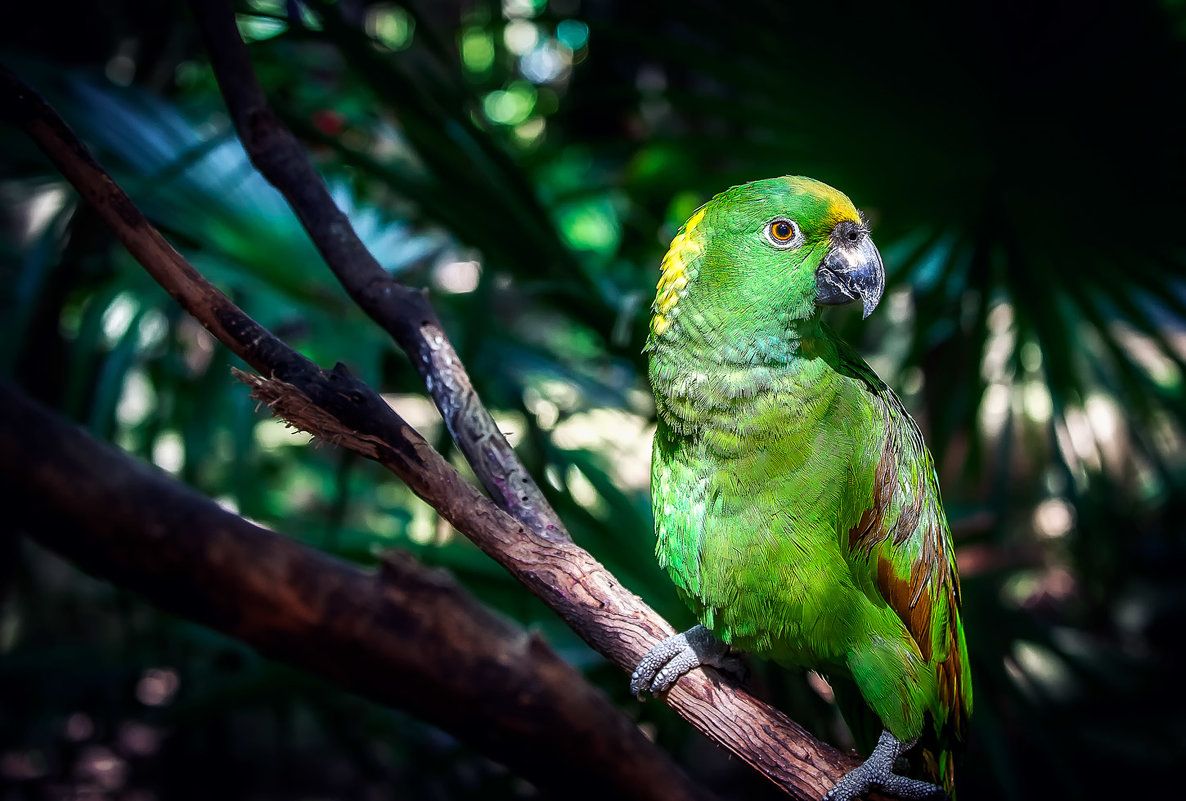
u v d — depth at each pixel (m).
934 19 1.16
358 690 0.87
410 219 1.37
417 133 1.17
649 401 1.27
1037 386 1.68
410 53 1.17
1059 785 1.28
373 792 1.63
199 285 0.94
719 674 1.01
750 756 1.00
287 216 1.27
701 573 1.04
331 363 1.20
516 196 1.18
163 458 1.42
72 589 1.75
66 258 1.24
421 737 1.31
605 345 1.21
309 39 1.14
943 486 1.67
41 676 1.41
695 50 1.21
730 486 1.03
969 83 1.18
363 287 1.03
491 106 1.87
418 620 0.86
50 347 1.33
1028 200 1.22
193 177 1.24
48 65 1.25
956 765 1.12
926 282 1.27
